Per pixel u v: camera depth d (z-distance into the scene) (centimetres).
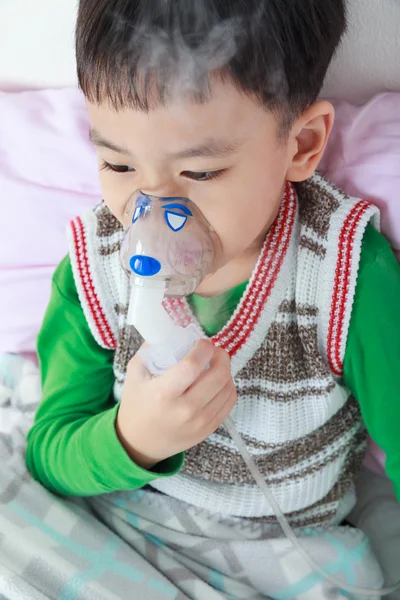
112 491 100
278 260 87
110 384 103
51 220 110
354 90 96
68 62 108
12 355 118
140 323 72
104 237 94
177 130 67
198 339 76
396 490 94
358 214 86
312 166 83
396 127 89
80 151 106
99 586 90
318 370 90
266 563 96
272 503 90
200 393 77
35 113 108
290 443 96
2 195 111
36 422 101
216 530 99
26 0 104
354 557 97
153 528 99
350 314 87
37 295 115
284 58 70
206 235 73
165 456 85
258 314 88
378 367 88
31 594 87
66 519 95
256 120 70
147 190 72
